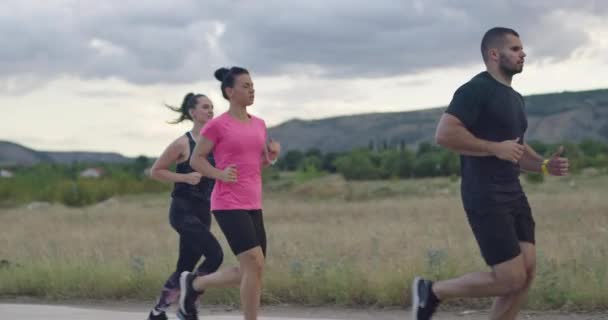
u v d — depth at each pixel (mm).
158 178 6672
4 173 92562
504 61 4953
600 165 75500
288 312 7922
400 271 8453
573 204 23969
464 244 11320
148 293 9023
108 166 105562
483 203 4840
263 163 5852
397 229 16688
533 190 41469
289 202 39531
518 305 5062
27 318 7453
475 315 7410
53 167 95312
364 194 42875
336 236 15141
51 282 9469
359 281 8398
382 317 7547
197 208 6727
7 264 11172
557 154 5156
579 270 8297
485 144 4742
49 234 18891
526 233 4953
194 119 6789
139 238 16312
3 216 30562
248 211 5703
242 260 5641
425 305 5117
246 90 5695
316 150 141250
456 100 4879
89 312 7844
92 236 17469
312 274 8734
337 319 7418
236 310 8133
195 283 6129
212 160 6621
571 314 7289
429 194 41094
